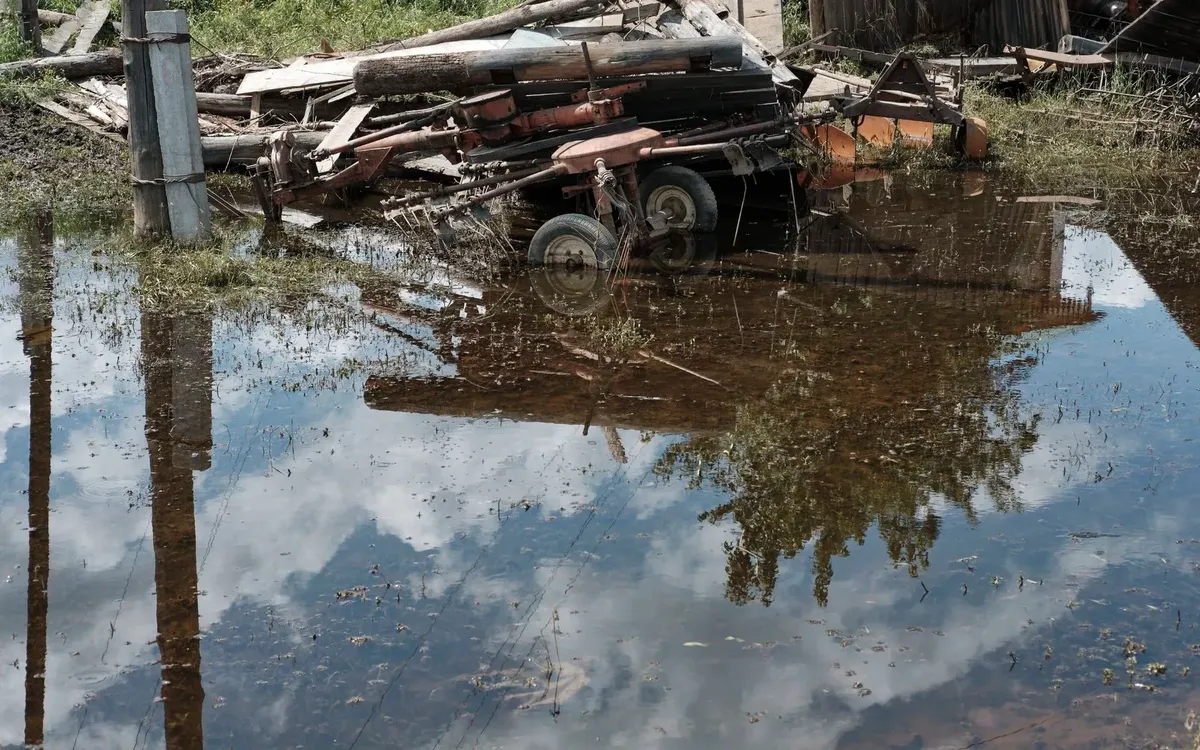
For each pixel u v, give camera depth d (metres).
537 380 7.12
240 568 4.97
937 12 17.48
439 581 4.84
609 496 5.58
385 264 9.73
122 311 8.36
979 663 4.24
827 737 3.85
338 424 6.46
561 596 4.71
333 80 13.53
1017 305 8.37
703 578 4.84
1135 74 15.12
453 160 10.31
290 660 4.32
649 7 14.16
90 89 14.91
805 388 6.89
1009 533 5.16
